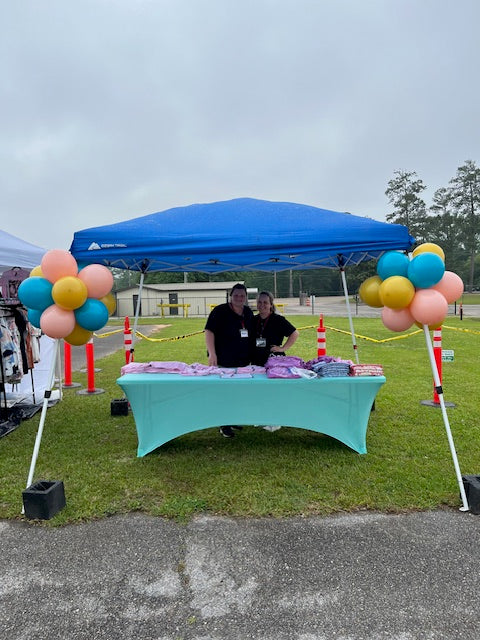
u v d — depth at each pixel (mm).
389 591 2232
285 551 2582
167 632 1982
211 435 4668
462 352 10484
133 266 5477
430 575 2354
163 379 3887
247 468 3762
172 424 4027
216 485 3436
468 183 55844
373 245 3717
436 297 3229
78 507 3111
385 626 1995
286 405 3936
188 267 5840
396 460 3938
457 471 3160
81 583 2330
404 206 53969
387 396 6332
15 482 3564
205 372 4031
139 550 2613
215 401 3957
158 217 4324
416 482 3461
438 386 3340
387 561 2479
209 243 3689
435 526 2836
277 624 2018
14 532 2816
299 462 3891
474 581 2305
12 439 4645
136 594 2238
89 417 5477
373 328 16688
